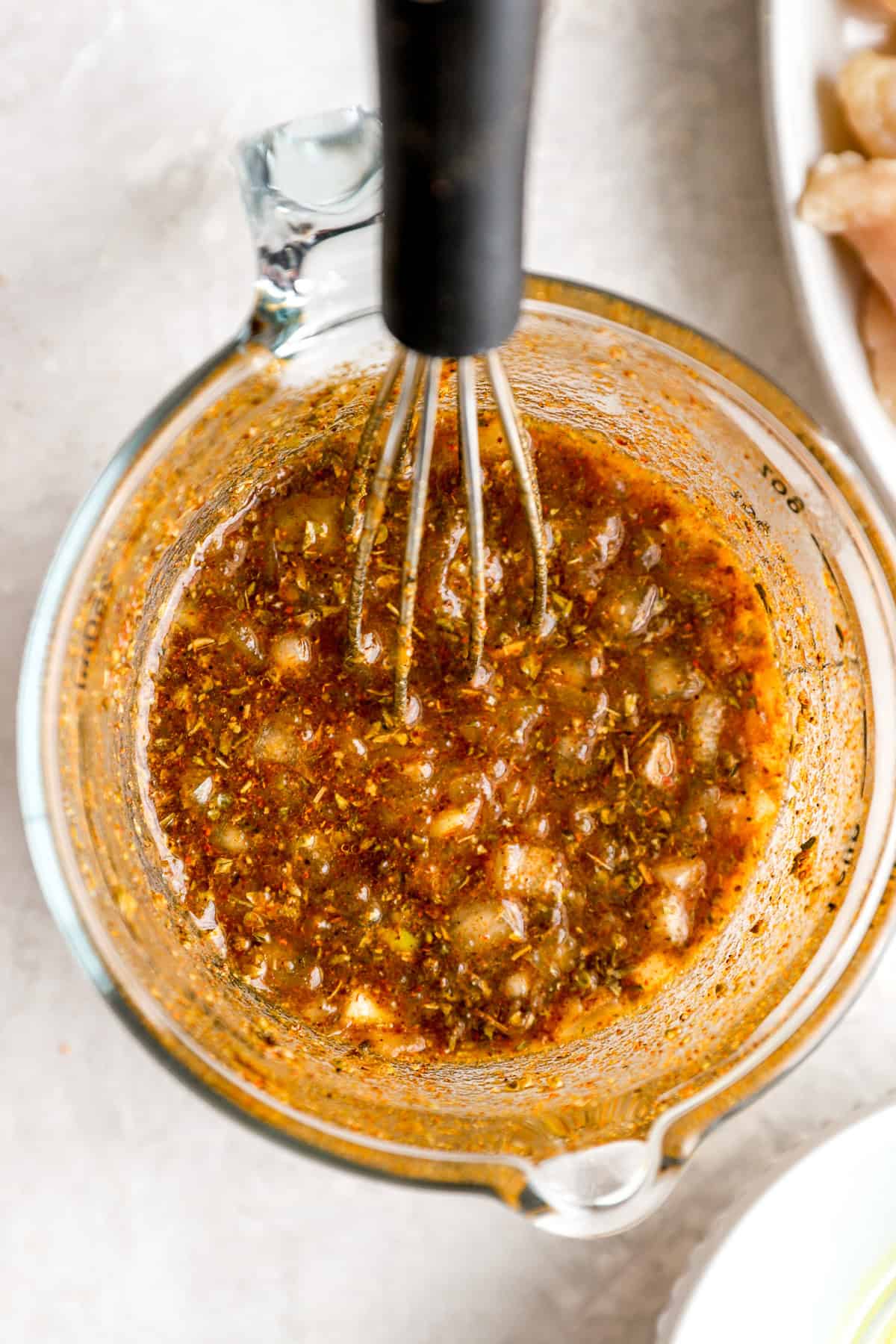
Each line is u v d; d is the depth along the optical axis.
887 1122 0.27
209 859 0.26
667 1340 0.27
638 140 0.29
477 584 0.23
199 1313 0.28
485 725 0.25
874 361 0.28
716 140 0.29
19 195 0.28
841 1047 0.29
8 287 0.28
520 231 0.20
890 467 0.28
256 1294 0.28
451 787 0.25
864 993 0.29
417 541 0.23
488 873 0.25
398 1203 0.28
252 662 0.26
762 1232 0.27
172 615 0.26
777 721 0.27
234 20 0.28
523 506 0.25
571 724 0.26
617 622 0.26
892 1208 0.27
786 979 0.26
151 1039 0.24
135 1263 0.28
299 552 0.26
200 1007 0.25
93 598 0.25
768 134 0.28
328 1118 0.24
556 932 0.26
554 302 0.24
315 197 0.24
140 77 0.28
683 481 0.27
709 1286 0.26
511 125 0.19
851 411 0.28
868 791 0.25
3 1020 0.28
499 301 0.20
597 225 0.29
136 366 0.28
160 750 0.26
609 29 0.29
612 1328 0.28
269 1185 0.28
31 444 0.28
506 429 0.23
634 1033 0.26
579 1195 0.23
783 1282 0.27
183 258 0.28
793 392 0.29
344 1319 0.28
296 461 0.26
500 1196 0.23
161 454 0.24
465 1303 0.28
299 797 0.26
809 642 0.26
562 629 0.26
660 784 0.26
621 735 0.26
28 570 0.28
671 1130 0.24
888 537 0.25
